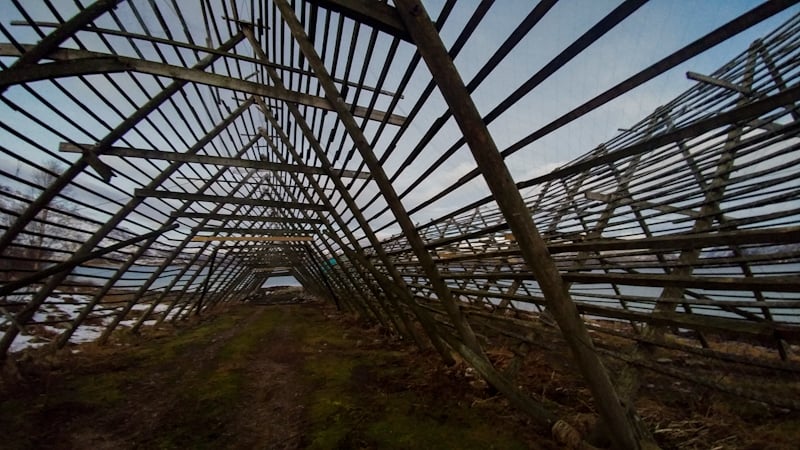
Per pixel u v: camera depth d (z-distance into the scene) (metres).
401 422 2.98
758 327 1.33
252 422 3.15
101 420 3.23
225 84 3.00
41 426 3.07
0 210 3.24
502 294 2.76
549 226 4.08
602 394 1.85
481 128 1.56
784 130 1.88
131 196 4.84
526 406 2.79
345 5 1.51
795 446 2.12
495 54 1.46
